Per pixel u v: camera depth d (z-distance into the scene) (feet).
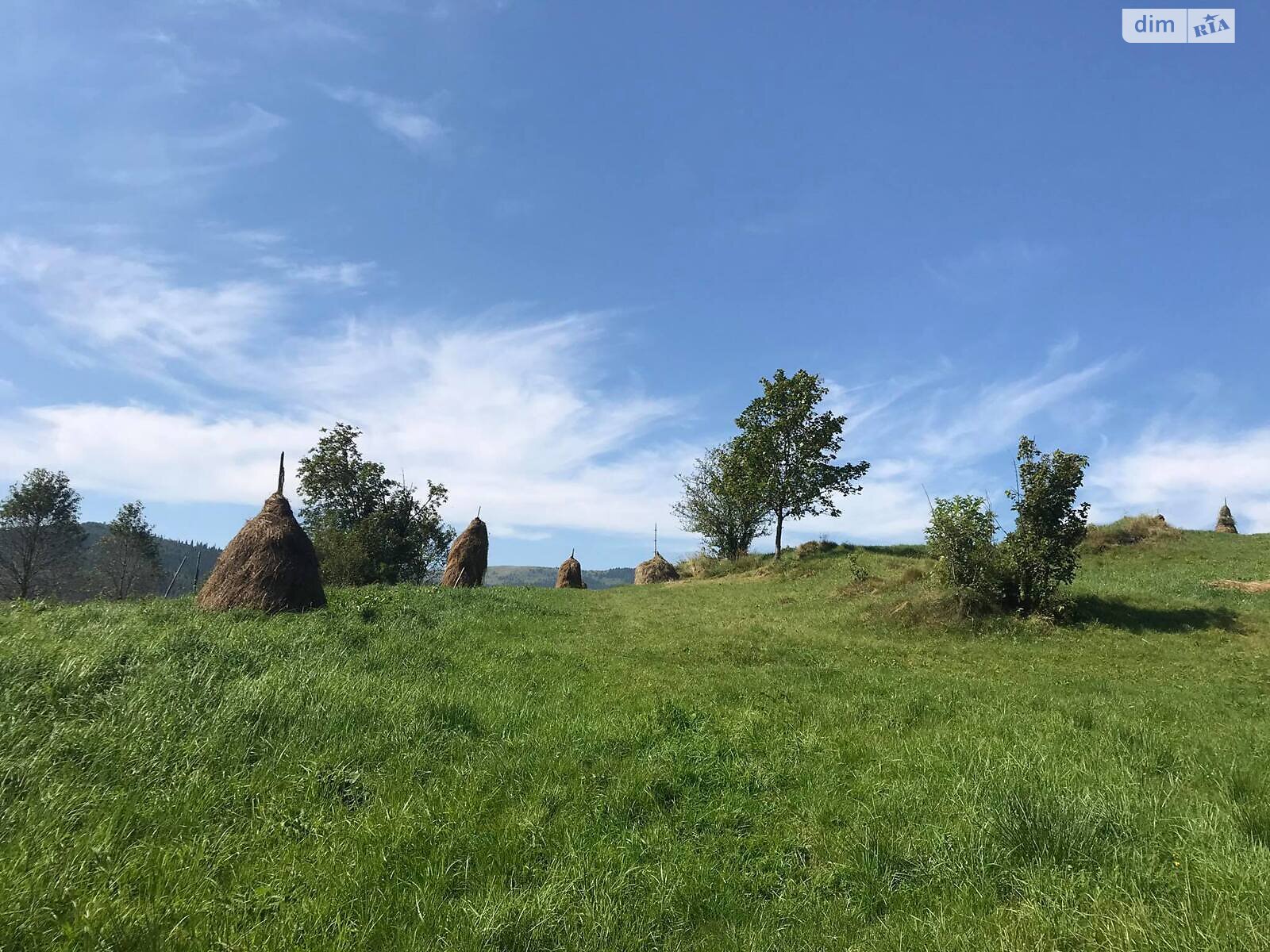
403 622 48.98
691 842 17.07
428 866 14.79
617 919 13.41
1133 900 12.96
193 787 17.49
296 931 12.12
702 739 24.68
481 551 109.91
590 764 21.83
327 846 15.39
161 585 214.48
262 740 20.86
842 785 20.77
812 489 129.18
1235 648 52.24
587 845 16.34
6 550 173.88
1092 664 48.26
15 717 19.48
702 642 54.44
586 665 41.09
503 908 12.98
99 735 19.15
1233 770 21.42
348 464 159.02
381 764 20.54
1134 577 79.51
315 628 39.70
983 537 63.82
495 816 17.88
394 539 157.99
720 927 13.56
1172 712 33.12
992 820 16.11
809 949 12.73
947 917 13.25
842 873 15.52
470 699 28.81
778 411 131.34
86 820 15.39
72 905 12.11
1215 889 13.17
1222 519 125.49
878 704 31.89
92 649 26.23
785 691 34.55
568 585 149.48
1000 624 60.03
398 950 12.01
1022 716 29.55
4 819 14.70
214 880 13.73
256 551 47.80
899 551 118.01
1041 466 63.46
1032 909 12.89
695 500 163.63
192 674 24.90
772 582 109.19
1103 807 16.53
